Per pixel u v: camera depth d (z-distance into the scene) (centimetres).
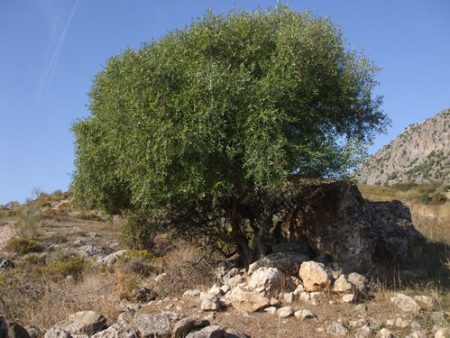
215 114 833
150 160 853
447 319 714
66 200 3641
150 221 1187
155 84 871
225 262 1109
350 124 1038
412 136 11650
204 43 955
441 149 10238
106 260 1455
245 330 695
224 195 933
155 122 847
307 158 879
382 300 820
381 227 1112
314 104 970
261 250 1017
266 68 930
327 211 1027
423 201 2900
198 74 853
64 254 1753
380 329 700
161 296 938
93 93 1168
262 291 816
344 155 884
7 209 3422
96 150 1074
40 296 927
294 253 962
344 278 840
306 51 920
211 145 837
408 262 1085
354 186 1066
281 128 862
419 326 702
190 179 845
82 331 707
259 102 850
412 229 1145
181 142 830
